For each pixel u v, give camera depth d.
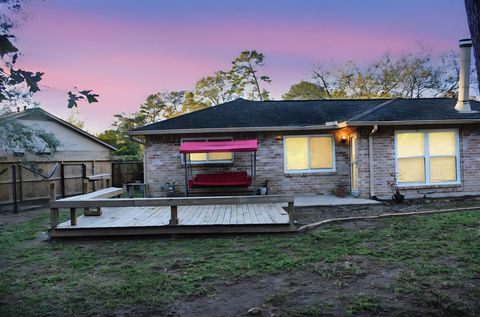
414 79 33.66
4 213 12.77
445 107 14.05
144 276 5.28
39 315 4.05
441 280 4.75
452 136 13.07
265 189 13.31
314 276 5.11
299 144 14.15
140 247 7.11
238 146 12.55
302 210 11.00
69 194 17.98
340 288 4.62
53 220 7.88
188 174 14.02
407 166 12.95
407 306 4.00
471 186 13.05
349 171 14.05
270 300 4.30
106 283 5.04
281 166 14.01
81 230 7.84
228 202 7.70
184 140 14.01
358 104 16.31
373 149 12.86
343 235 7.54
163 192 13.95
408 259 5.73
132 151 26.97
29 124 17.30
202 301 4.35
